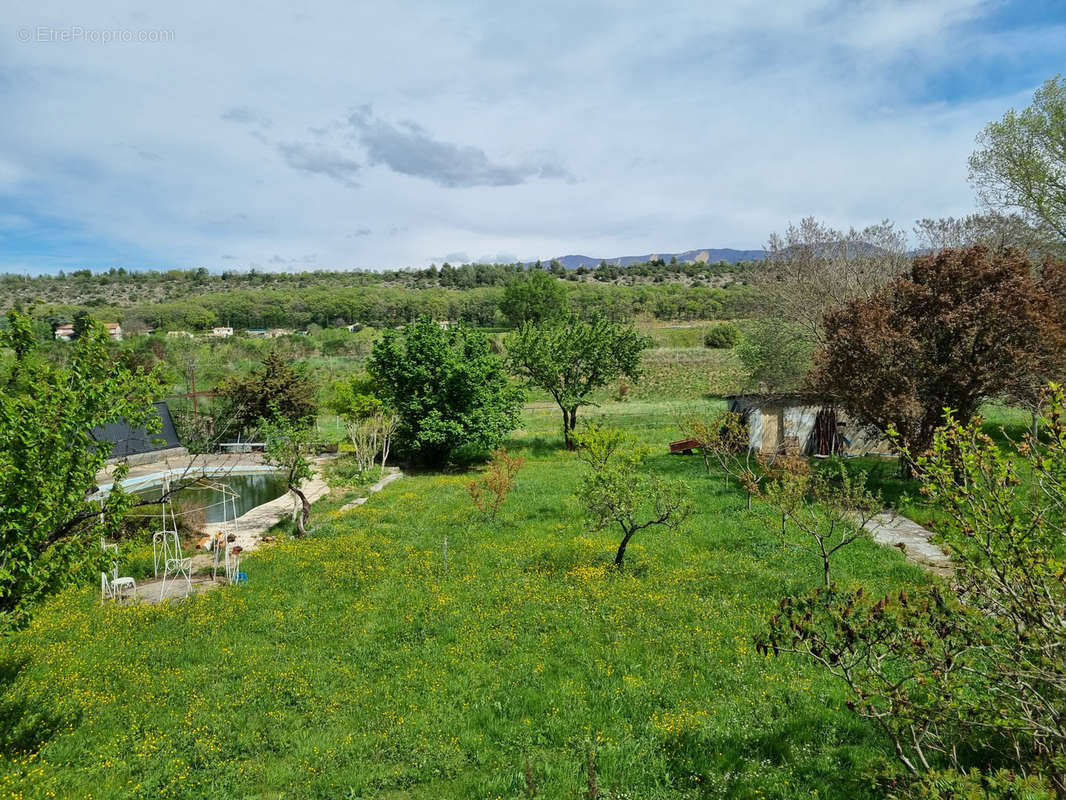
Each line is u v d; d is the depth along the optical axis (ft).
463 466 116.16
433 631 43.98
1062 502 18.57
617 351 126.93
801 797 25.23
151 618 46.88
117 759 29.58
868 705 20.75
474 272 650.84
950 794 18.04
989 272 71.67
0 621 28.14
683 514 55.31
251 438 136.67
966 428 20.53
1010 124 104.01
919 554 55.88
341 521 74.64
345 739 31.42
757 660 37.68
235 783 28.04
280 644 42.50
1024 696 19.02
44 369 32.65
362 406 109.81
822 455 107.55
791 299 142.72
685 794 26.58
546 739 31.30
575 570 54.39
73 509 31.71
